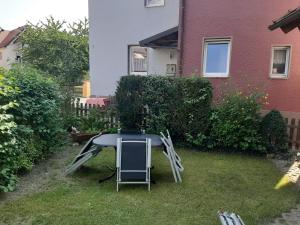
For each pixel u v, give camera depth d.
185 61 9.28
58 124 6.68
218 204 4.26
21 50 20.94
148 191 4.72
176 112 7.35
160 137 5.81
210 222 3.72
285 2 7.93
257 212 4.02
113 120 8.60
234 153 7.17
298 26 5.34
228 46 8.73
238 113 6.89
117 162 4.80
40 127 5.82
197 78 7.18
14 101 4.87
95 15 13.36
